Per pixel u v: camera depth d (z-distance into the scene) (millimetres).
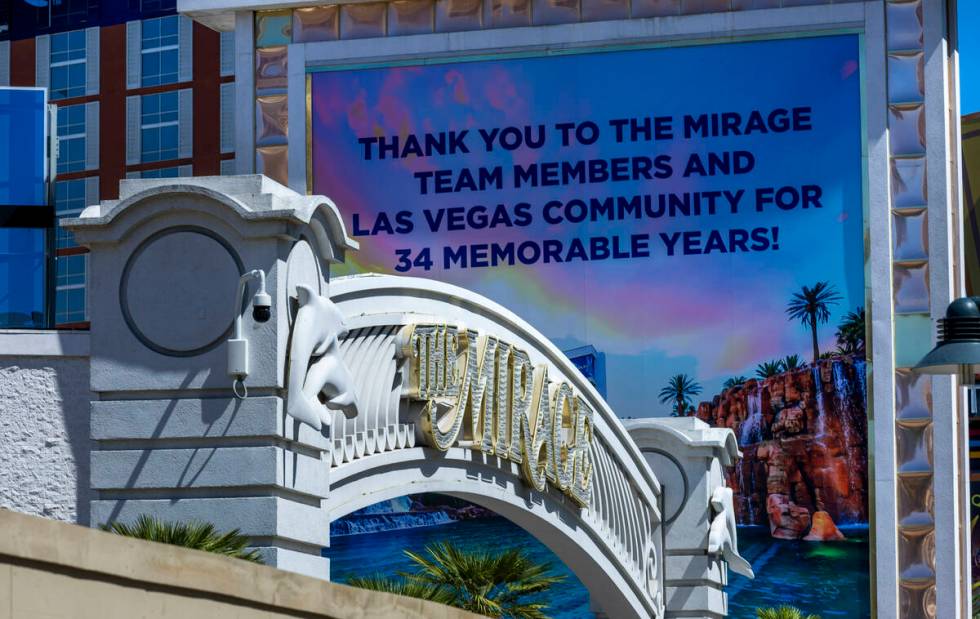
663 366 36062
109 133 79500
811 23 36031
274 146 37531
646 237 36312
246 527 13570
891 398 35188
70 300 79000
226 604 10844
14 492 13930
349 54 37406
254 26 37844
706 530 24641
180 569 10328
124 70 79500
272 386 13500
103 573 9648
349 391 14375
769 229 35938
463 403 18031
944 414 35031
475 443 18500
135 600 9945
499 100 36969
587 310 36375
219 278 13648
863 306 35469
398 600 13195
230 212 13609
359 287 16547
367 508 37531
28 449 13977
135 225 13742
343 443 15805
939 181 35500
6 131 16719
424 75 37219
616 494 23219
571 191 36625
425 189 37031
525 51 36875
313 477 14352
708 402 35875
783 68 36094
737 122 36188
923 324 35344
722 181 36156
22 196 16656
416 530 37469
